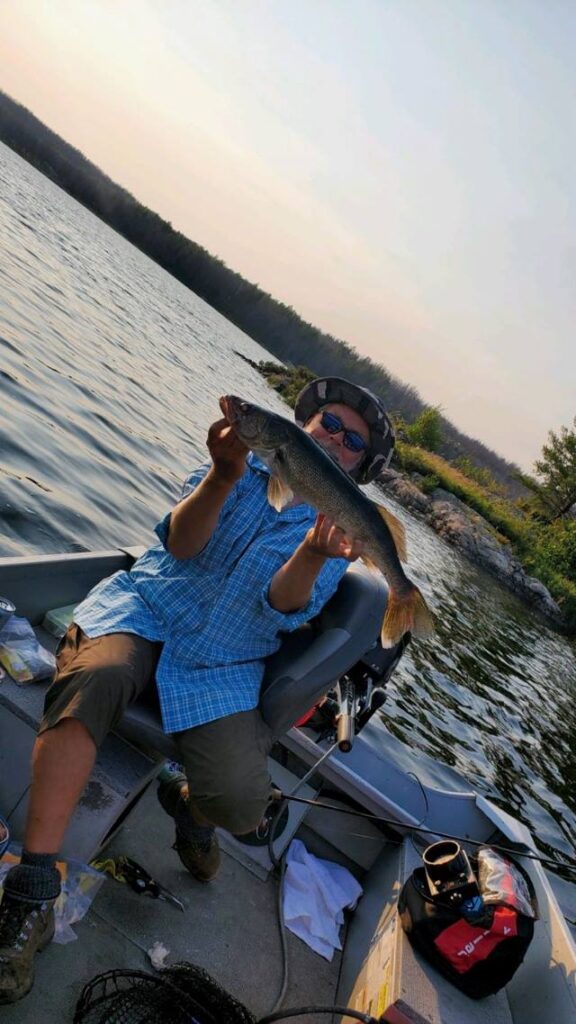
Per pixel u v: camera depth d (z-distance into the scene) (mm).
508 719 11406
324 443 2859
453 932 2352
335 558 2393
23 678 2355
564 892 4543
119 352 19969
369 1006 2311
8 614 2490
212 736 2203
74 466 8961
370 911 2953
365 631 2477
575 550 45375
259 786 2215
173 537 2307
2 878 1972
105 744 2398
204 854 2646
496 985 2344
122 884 2592
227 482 2207
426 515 38969
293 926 2885
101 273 39969
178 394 20328
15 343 12375
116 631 2248
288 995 2549
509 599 30406
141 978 2090
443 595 20266
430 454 62844
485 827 3471
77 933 2289
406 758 7617
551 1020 2324
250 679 2363
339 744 2910
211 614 2312
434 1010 2201
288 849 3219
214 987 2162
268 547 2334
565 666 20922
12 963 1819
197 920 2639
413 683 10609
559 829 8164
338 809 3057
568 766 10711
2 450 7840
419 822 3285
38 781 1939
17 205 40594
